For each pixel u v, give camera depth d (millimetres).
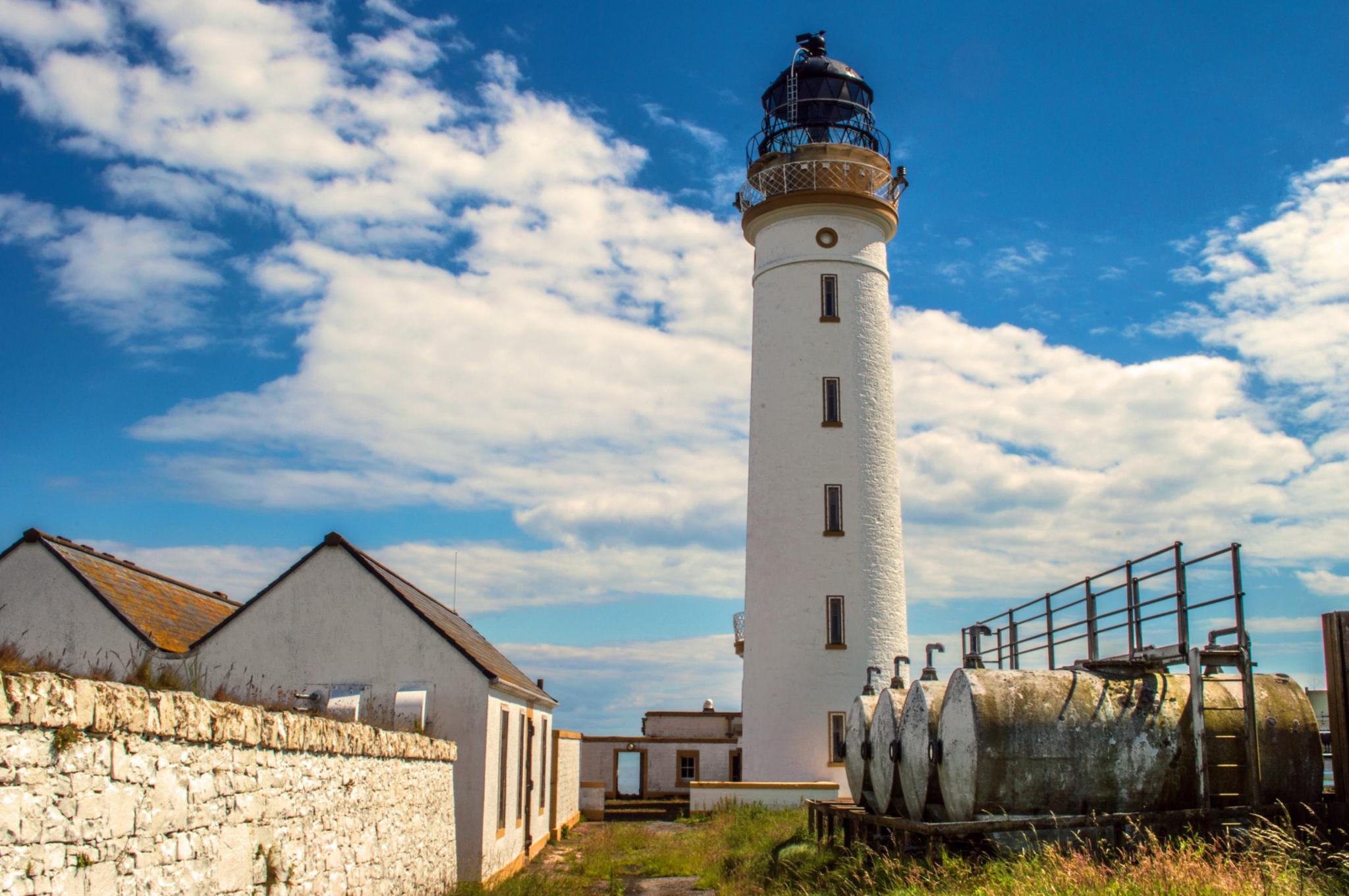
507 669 24562
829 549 32062
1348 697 14711
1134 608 16594
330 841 11945
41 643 20719
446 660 19781
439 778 17328
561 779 30219
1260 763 15141
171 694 8484
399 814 14711
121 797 7758
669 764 43125
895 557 32750
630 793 44750
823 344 33250
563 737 30672
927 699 17562
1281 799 15164
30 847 6777
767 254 34500
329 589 20328
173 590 24641
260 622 20344
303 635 20188
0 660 7316
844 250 33844
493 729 19922
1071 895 11219
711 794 30984
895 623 32219
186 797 8688
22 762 6742
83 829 7309
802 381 33125
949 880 14023
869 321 33750
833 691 31297
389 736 14242
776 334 33781
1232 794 15297
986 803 15484
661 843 26609
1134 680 16219
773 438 33188
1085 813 15398
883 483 32969
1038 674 16266
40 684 6930
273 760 10484
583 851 26141
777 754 31359
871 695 22422
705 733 47562
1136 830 14953
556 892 19016
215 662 20219
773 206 33969
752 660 32594
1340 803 14695
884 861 16109
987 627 20172
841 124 35156
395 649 19906
